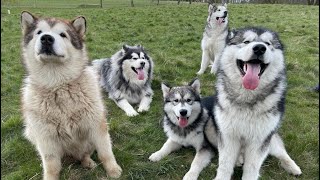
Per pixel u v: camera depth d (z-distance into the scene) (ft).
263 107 3.08
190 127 3.90
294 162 3.64
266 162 3.75
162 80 6.59
